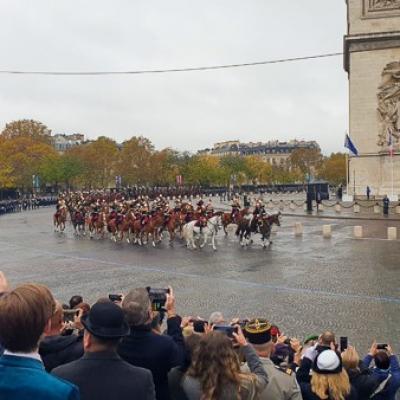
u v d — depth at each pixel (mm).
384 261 32094
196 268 31766
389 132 71188
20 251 41438
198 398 5957
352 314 20438
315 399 7227
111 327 5418
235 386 5805
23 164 129125
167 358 6812
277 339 10758
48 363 7215
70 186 157250
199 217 45594
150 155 162000
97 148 157500
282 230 51844
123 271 31172
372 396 8328
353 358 8531
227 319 20016
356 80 72625
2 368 4207
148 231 44344
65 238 51188
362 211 67875
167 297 8438
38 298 4469
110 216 48375
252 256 36188
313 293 24109
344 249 37812
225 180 193125
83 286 26766
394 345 16656
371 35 71188
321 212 70812
